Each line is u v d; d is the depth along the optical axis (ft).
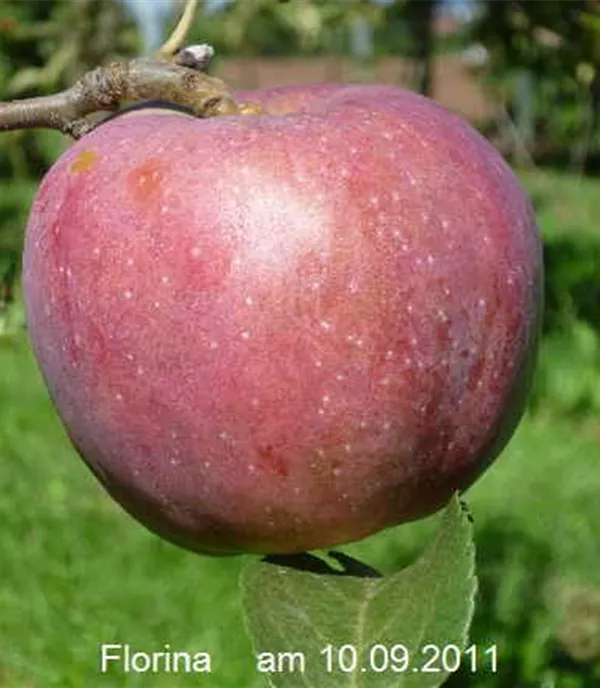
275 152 0.85
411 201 0.85
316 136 0.86
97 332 0.86
